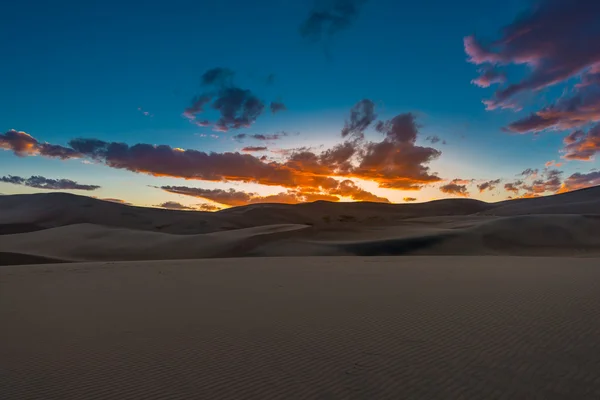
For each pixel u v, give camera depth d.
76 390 6.17
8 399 5.93
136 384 6.33
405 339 8.16
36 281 19.34
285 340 8.39
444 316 9.94
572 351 7.09
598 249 56.97
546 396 5.46
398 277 18.05
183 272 22.64
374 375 6.37
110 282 18.66
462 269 20.72
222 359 7.33
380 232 69.44
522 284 14.59
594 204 133.25
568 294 12.21
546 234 63.41
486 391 5.66
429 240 60.34
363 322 9.66
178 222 133.88
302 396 5.73
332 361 7.05
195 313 11.32
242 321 10.20
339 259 30.81
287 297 13.56
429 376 6.25
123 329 9.70
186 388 6.14
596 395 5.46
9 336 9.29
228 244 58.62
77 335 9.24
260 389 6.01
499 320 9.32
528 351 7.17
